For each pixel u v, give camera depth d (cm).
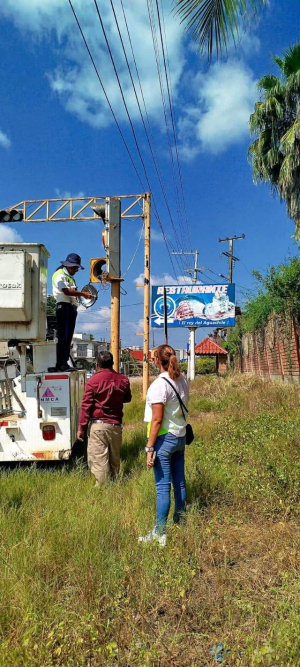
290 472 550
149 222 1608
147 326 1639
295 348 1577
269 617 303
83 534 410
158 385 446
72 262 772
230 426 859
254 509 486
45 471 662
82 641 274
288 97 1327
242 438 753
